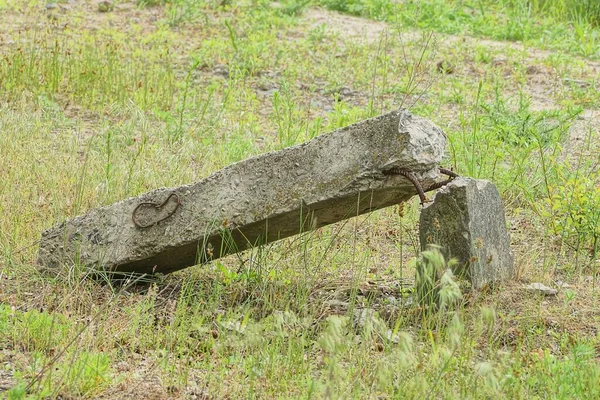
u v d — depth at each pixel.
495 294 7.58
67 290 7.49
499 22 17.12
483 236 7.52
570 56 15.40
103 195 9.55
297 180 7.12
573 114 11.91
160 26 16.08
